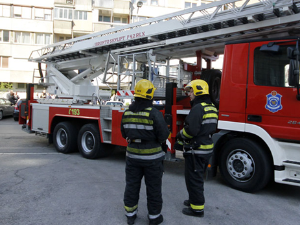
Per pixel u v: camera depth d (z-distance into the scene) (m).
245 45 4.28
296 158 3.92
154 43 6.02
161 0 30.11
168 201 3.94
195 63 6.35
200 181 3.40
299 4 4.15
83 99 8.05
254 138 4.32
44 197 3.94
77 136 6.97
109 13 29.88
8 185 4.40
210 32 5.12
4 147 7.72
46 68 9.47
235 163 4.36
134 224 3.21
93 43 7.32
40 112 7.72
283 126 3.88
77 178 4.88
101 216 3.39
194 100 3.56
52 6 28.31
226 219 3.39
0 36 27.75
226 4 4.79
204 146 3.39
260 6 4.37
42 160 6.20
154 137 3.10
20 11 27.81
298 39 3.76
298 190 4.59
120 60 6.71
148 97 3.10
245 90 4.23
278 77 3.95
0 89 25.86
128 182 3.20
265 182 4.09
